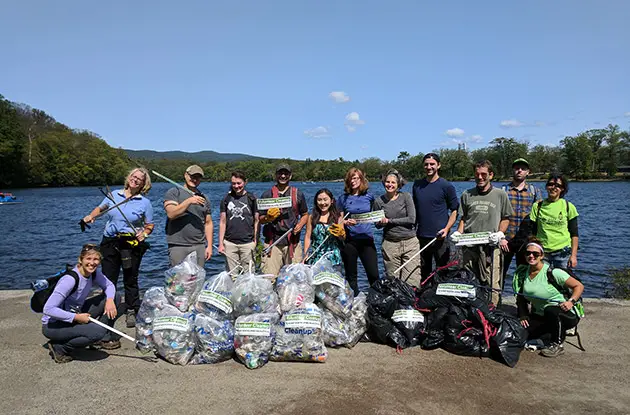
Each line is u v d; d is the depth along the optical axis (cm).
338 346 461
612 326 521
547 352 440
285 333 421
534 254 464
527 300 492
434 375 397
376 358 436
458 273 490
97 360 429
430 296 473
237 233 572
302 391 367
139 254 534
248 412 334
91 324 416
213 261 1227
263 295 440
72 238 1845
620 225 2067
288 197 568
